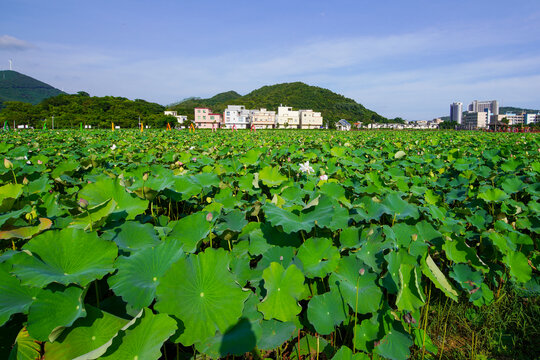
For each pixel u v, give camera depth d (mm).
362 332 2432
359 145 15797
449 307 3309
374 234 3156
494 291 3562
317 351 2441
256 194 5090
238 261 2936
